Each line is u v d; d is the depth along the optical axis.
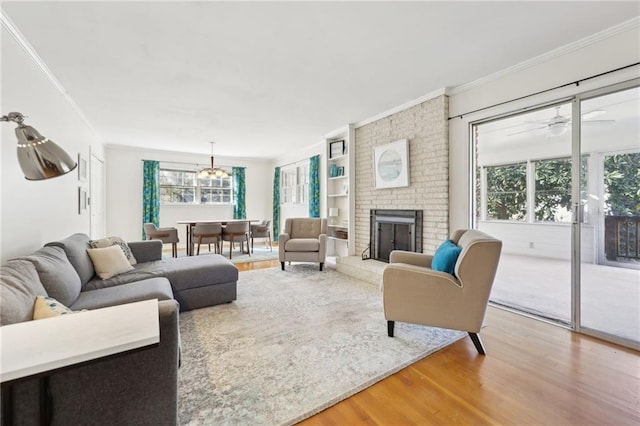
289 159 7.37
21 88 2.21
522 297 3.23
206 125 4.71
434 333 2.35
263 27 2.11
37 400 0.96
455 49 2.45
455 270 2.14
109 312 1.04
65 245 2.22
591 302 2.89
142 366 1.11
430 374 1.80
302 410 1.46
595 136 3.32
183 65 2.67
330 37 2.25
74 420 1.02
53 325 0.93
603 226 3.52
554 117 3.88
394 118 4.02
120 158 6.42
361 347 2.12
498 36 2.26
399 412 1.47
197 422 1.37
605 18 2.04
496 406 1.51
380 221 4.27
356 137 4.80
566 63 2.44
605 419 1.41
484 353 2.03
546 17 2.03
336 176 5.27
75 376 1.01
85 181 4.22
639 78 2.07
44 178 1.26
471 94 3.14
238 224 5.84
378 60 2.62
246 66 2.71
